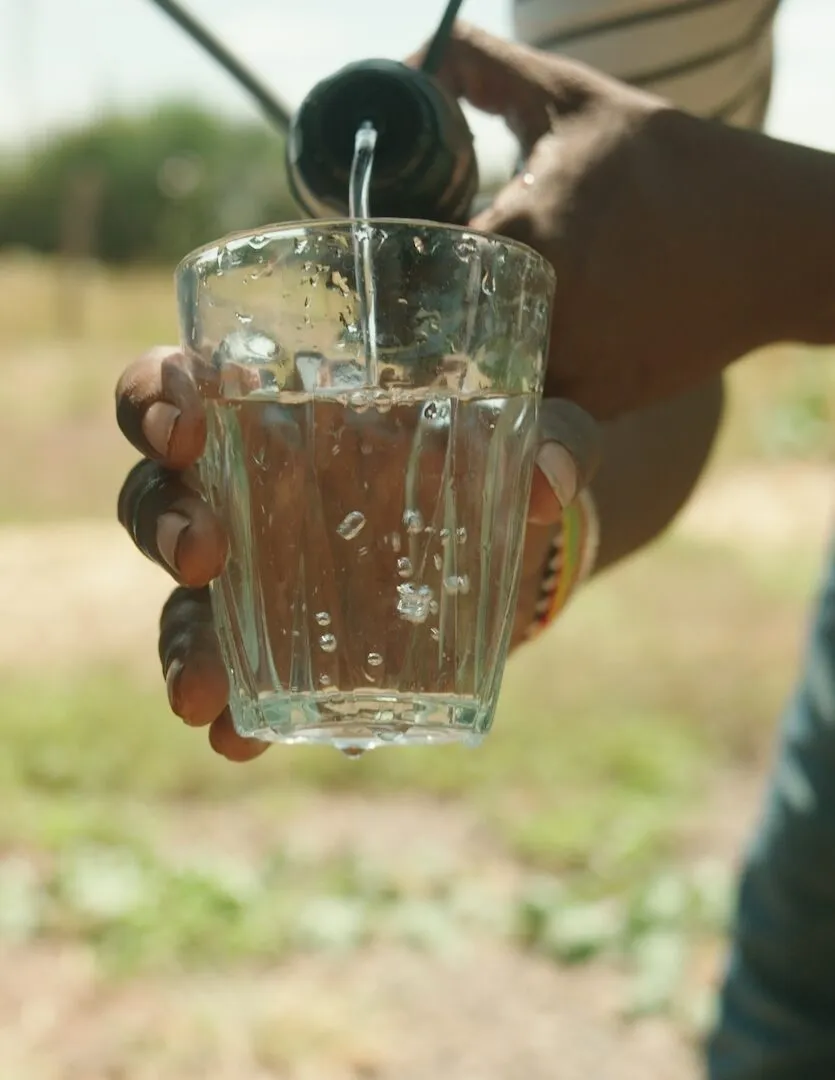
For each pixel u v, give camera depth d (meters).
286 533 0.84
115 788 3.84
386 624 0.85
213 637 0.94
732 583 6.01
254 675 0.88
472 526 0.85
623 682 4.65
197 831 3.59
